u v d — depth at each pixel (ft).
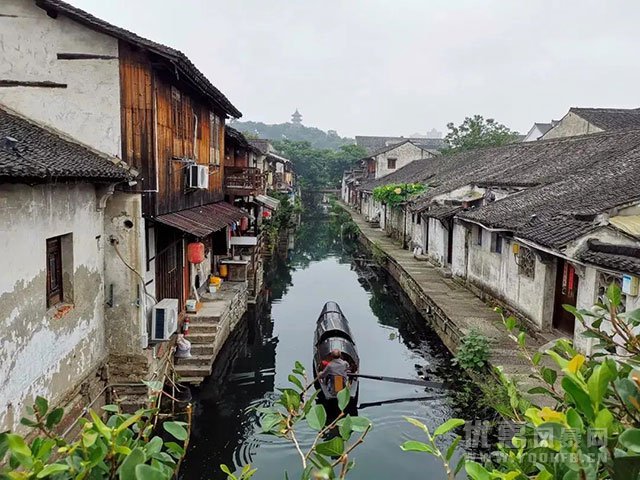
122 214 29.14
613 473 6.93
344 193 210.79
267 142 130.52
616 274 27.63
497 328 41.19
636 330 24.31
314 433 31.65
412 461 28.60
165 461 8.80
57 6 27.12
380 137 235.61
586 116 81.97
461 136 134.00
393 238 101.19
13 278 19.20
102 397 28.68
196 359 36.37
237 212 48.37
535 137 133.49
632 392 7.73
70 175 21.02
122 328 29.66
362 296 69.21
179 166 35.37
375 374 41.39
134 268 29.35
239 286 53.42
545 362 33.14
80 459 7.86
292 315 59.06
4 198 18.49
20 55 28.58
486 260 50.34
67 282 24.81
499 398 29.17
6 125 25.84
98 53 28.43
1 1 28.14
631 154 43.83
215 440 30.83
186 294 42.37
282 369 42.55
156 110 29.78
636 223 29.37
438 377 40.09
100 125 28.71
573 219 32.99
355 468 27.89
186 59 28.86
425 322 53.26
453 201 62.95
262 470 27.84
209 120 45.80
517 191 51.85
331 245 114.42
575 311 12.10
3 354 18.51
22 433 19.66
